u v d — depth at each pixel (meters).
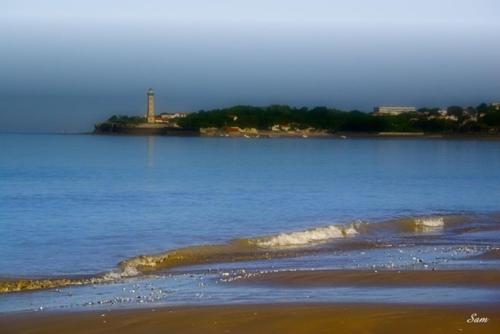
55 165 108.50
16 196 62.94
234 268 28.83
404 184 78.81
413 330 18.31
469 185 78.00
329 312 19.86
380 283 24.56
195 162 122.56
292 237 36.72
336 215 49.50
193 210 52.06
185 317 19.52
